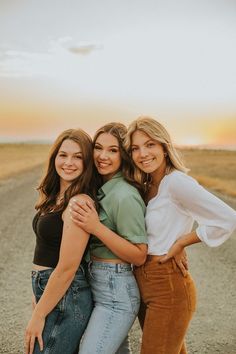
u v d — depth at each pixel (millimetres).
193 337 4441
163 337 2850
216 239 2805
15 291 5691
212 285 6121
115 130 2979
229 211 2785
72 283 2779
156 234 2883
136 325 4684
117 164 2977
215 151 88375
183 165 3068
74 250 2654
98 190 2988
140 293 2969
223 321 4848
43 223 2809
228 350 4164
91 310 2875
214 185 22219
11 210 12469
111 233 2701
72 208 2682
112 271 2830
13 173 28844
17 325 4656
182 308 2854
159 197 2924
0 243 8328
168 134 3006
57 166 2932
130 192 2809
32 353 2664
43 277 2818
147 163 2947
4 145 104375
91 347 2746
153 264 2873
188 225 2951
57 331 2711
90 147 2943
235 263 7297
